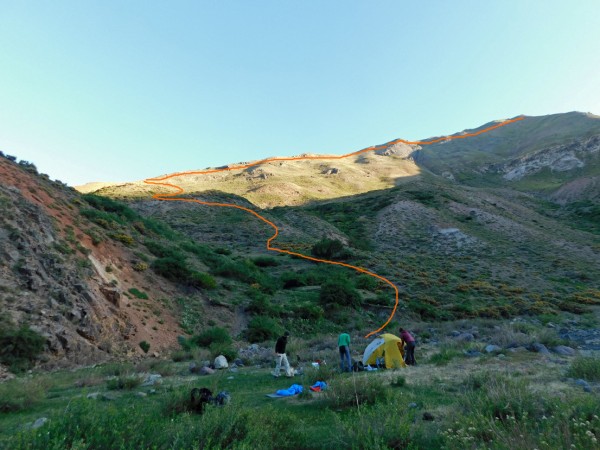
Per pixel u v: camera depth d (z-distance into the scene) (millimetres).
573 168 143500
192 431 3865
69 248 18766
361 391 6754
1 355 11195
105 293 17750
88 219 26688
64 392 8461
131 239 27578
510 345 13500
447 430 4211
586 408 4547
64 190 30672
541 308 32094
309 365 11836
